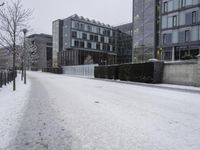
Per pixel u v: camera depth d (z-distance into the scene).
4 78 16.12
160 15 36.09
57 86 16.75
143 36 39.69
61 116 6.23
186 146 3.96
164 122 5.63
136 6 41.72
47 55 82.56
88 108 7.45
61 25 67.25
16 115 6.29
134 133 4.69
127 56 69.12
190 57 28.59
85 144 4.03
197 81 15.75
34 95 10.94
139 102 8.85
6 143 4.07
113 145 3.98
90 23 65.19
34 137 4.41
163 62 19.59
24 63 26.98
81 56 61.69
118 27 73.38
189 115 6.48
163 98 10.13
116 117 6.12
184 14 32.28
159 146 3.95
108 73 28.78
